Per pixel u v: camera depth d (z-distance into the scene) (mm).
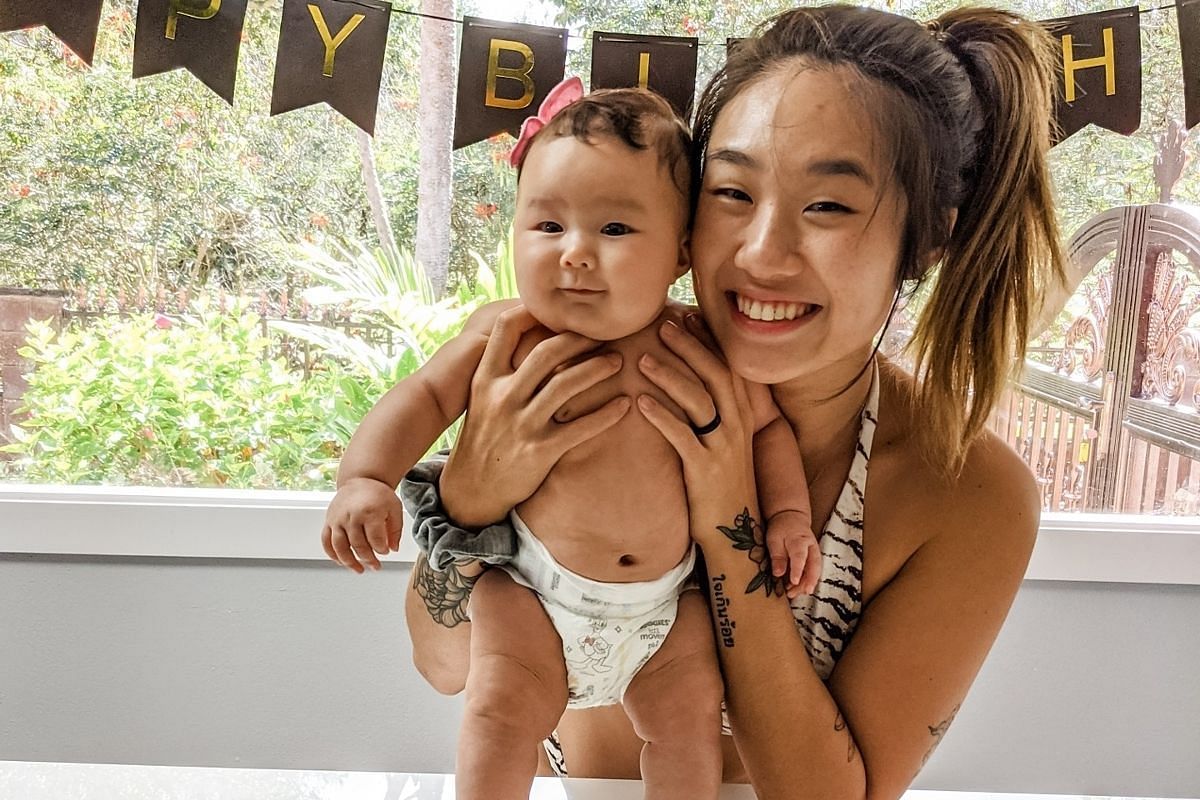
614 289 837
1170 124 1832
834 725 896
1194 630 1838
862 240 821
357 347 1904
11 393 1903
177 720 1821
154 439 1922
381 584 1801
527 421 848
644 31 1727
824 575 963
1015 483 986
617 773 1088
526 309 909
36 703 1809
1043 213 966
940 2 1733
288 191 1842
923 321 987
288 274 1886
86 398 1914
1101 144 1865
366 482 850
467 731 842
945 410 962
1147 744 1857
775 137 808
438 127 1803
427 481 945
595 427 849
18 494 1782
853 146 804
